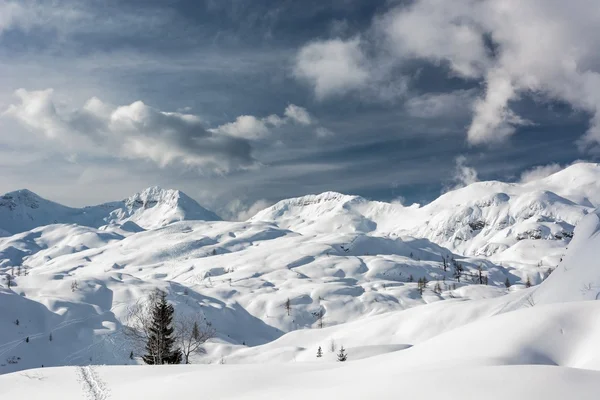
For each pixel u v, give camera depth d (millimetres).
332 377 15109
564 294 35281
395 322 119250
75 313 184125
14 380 18781
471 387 10078
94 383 16703
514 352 15867
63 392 16703
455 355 16500
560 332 16969
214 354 116500
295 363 19734
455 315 111375
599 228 37250
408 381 10984
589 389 9516
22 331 161750
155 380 16891
